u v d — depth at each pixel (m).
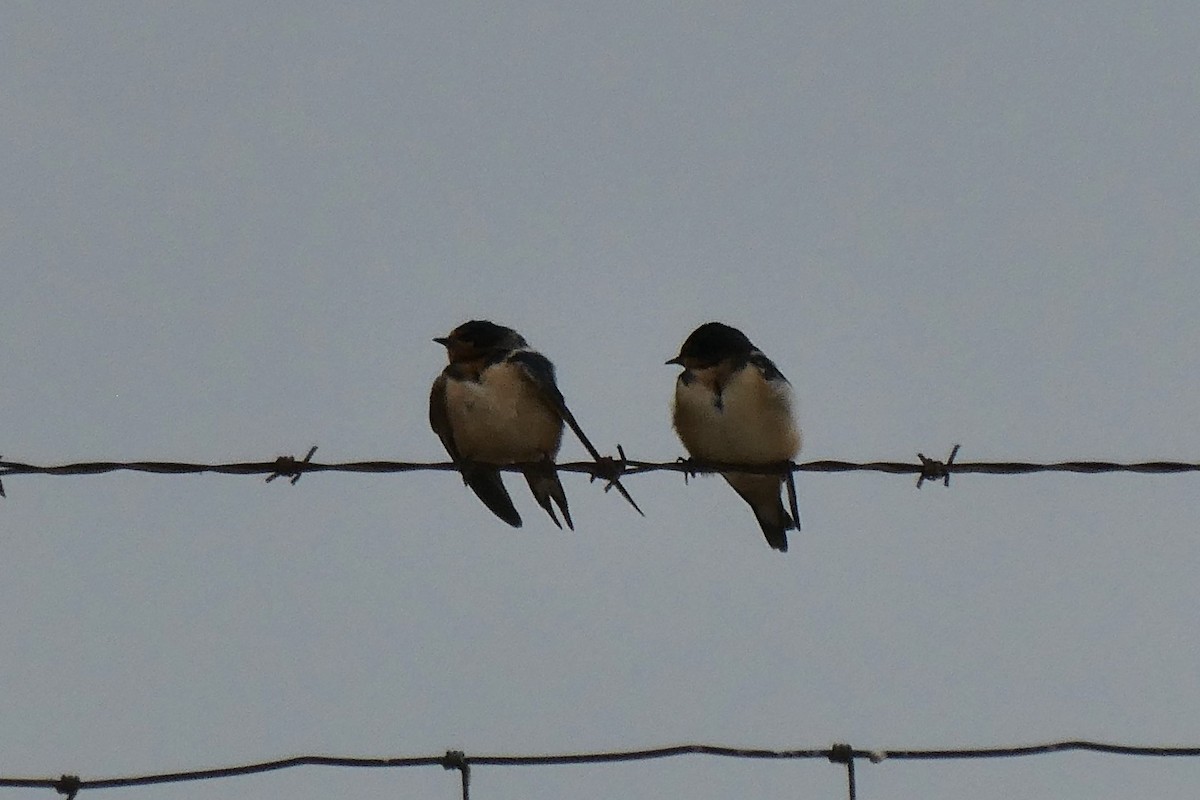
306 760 9.99
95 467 11.01
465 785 10.02
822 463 11.64
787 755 10.09
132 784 9.99
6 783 9.96
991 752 10.07
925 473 11.46
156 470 11.09
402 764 10.02
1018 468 11.40
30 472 10.96
